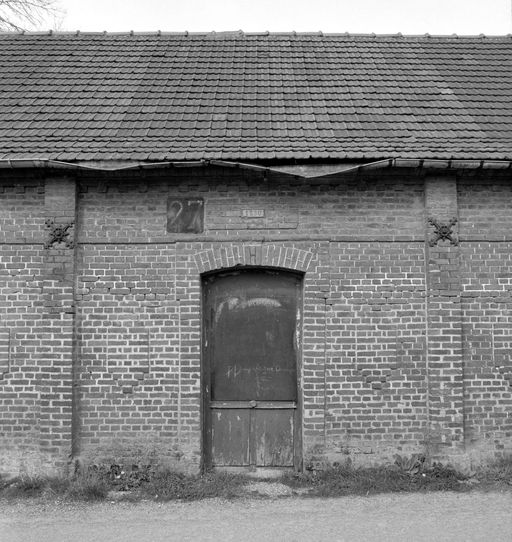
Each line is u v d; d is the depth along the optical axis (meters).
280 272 7.32
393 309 7.11
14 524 5.67
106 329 7.05
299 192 7.21
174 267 7.12
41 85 8.46
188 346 7.04
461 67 9.22
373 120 7.74
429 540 5.23
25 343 7.00
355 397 7.02
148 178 7.15
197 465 6.91
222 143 7.13
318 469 6.90
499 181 7.25
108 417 6.96
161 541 5.27
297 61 9.47
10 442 6.90
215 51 9.77
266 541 5.25
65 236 7.02
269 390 7.27
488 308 7.15
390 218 7.20
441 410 6.89
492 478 6.69
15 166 6.75
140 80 8.69
